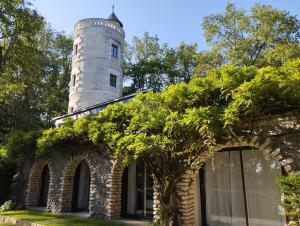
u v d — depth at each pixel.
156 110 7.76
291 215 6.16
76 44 27.70
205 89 7.14
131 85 39.78
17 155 15.26
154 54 39.09
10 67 22.00
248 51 25.84
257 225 8.03
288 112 6.55
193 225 8.66
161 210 7.55
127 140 7.77
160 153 7.61
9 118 25.27
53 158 13.89
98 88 25.67
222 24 26.88
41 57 27.20
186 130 6.86
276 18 24.61
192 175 9.03
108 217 10.60
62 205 12.67
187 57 36.50
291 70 6.04
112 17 30.23
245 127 6.93
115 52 28.28
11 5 19.30
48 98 32.78
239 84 6.50
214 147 7.48
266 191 8.05
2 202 15.43
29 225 10.30
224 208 8.73
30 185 14.79
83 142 11.87
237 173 8.70
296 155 6.80
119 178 11.16
